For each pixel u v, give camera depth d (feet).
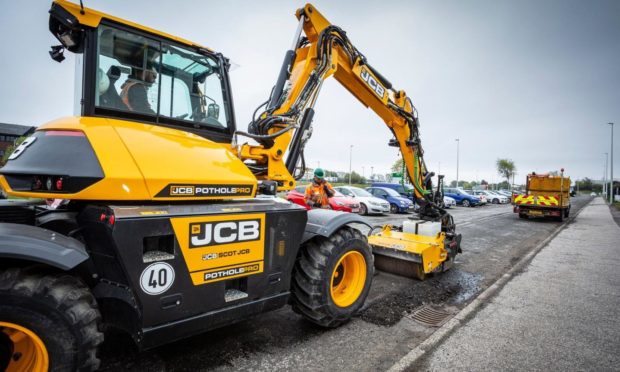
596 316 12.32
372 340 10.17
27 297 5.71
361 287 11.62
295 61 14.53
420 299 14.01
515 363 9.00
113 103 8.23
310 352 9.32
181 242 7.20
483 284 16.39
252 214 8.43
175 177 7.40
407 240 17.13
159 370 8.22
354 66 15.52
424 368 8.65
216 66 10.28
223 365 8.54
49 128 7.38
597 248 26.14
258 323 11.11
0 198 9.75
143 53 8.75
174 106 9.26
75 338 6.15
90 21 7.89
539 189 49.65
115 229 6.31
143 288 6.73
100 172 6.61
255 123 12.41
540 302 13.74
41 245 6.00
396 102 18.74
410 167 19.10
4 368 6.14
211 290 7.77
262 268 8.76
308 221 10.76
